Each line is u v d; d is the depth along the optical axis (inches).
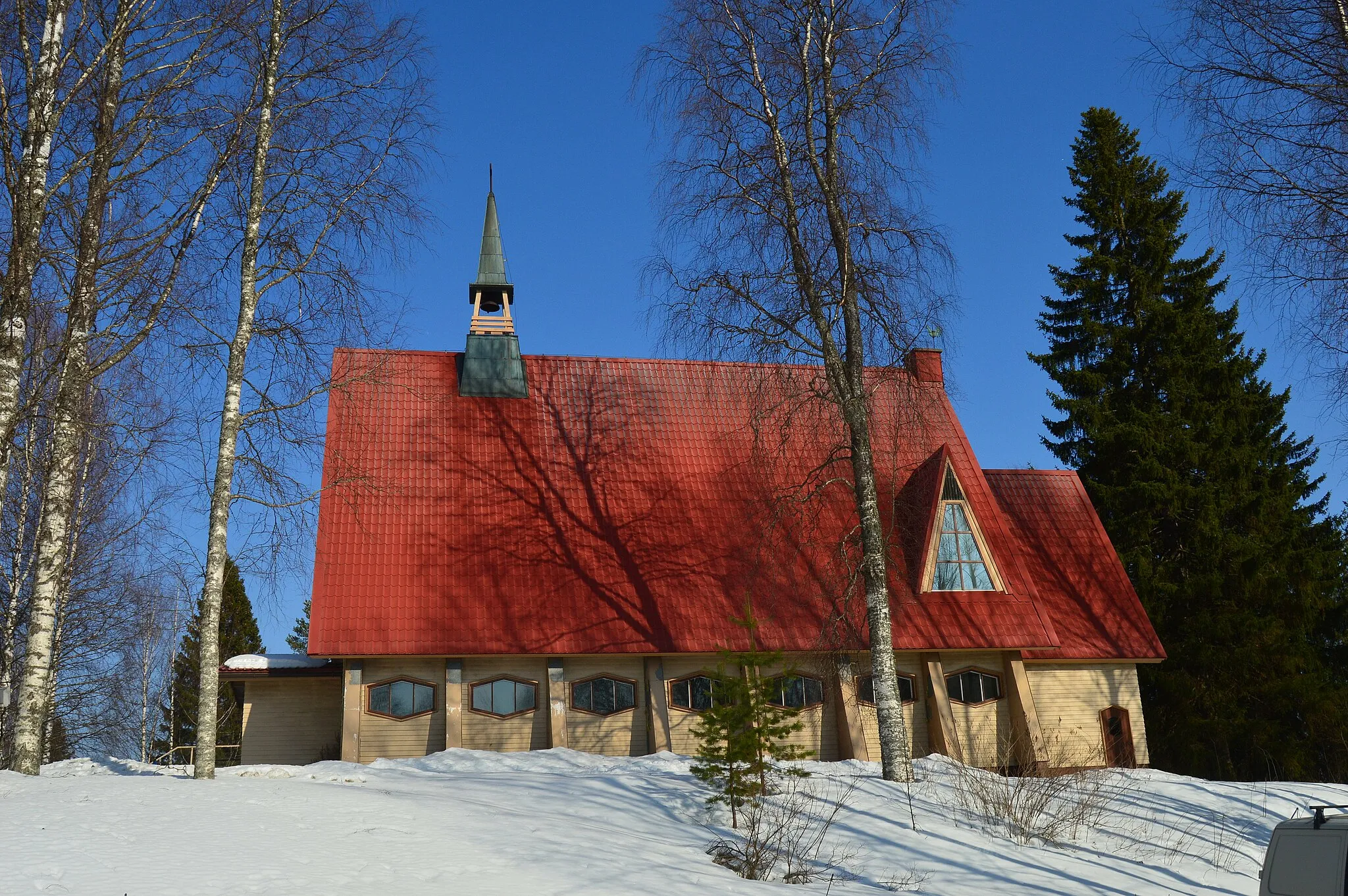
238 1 712.4
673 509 1210.6
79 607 1220.5
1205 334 1641.2
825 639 943.0
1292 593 1498.5
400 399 1253.7
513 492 1186.0
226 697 2070.6
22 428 916.6
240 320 714.8
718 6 822.5
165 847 431.2
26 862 395.9
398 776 755.4
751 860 528.7
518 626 1070.4
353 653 1024.2
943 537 1191.6
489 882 414.9
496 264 1364.4
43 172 665.6
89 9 703.7
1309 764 1435.8
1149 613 1499.8
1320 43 612.1
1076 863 581.6
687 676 1112.2
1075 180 1817.2
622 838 529.7
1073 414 1636.3
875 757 1128.8
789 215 792.9
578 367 1347.2
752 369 828.6
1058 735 1217.4
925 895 500.7
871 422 941.8
